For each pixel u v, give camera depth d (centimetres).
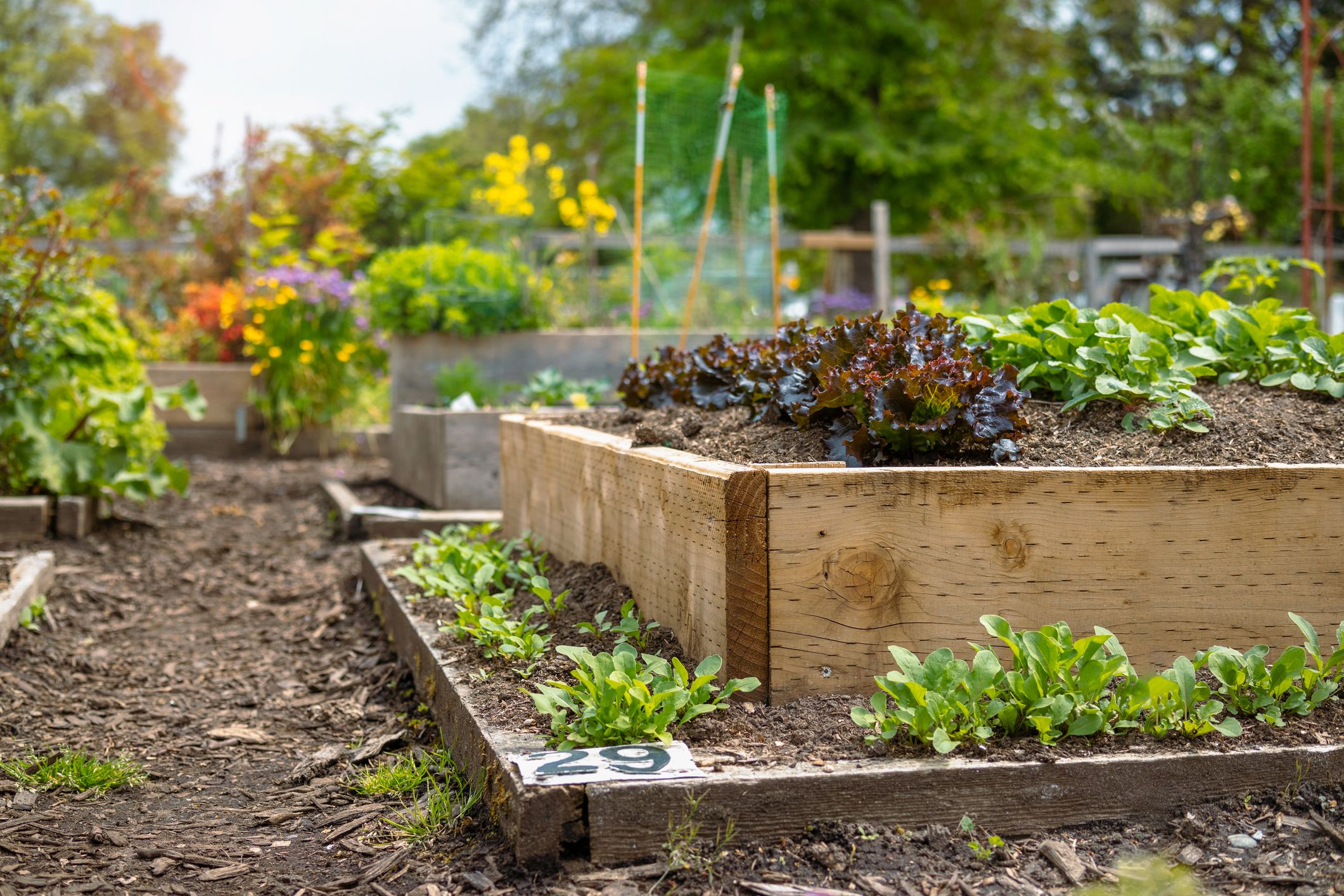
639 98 527
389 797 254
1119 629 245
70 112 3209
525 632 282
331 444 929
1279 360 327
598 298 890
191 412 585
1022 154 1689
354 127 1238
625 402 450
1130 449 282
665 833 194
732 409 378
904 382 276
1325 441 284
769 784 195
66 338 555
